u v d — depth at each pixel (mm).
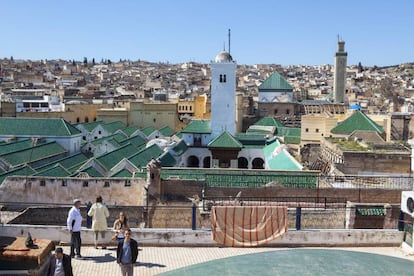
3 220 33500
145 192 39906
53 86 188625
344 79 152375
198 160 77062
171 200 39906
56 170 51031
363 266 11469
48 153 68938
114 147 75562
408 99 176375
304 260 11867
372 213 30812
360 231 21953
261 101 115125
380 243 22031
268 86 115438
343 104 120000
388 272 11180
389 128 80688
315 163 58750
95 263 19047
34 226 21312
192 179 41156
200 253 20516
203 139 77438
